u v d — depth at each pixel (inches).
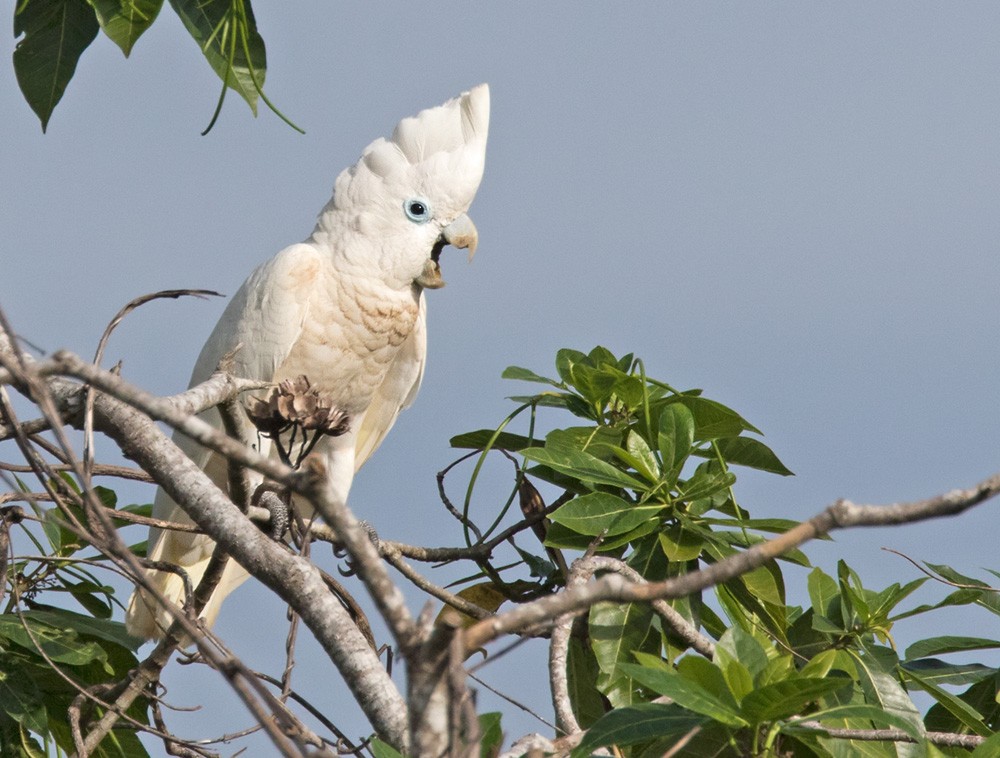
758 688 169.5
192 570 395.2
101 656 261.1
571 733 188.9
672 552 256.7
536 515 287.6
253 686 132.9
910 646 278.5
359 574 113.0
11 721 262.5
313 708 236.1
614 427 292.0
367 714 169.0
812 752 222.1
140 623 326.3
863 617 259.9
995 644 274.2
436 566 299.7
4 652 258.2
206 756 234.8
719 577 115.0
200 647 133.0
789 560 260.8
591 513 259.9
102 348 200.1
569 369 311.4
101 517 136.2
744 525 263.0
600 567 233.8
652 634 254.7
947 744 231.6
